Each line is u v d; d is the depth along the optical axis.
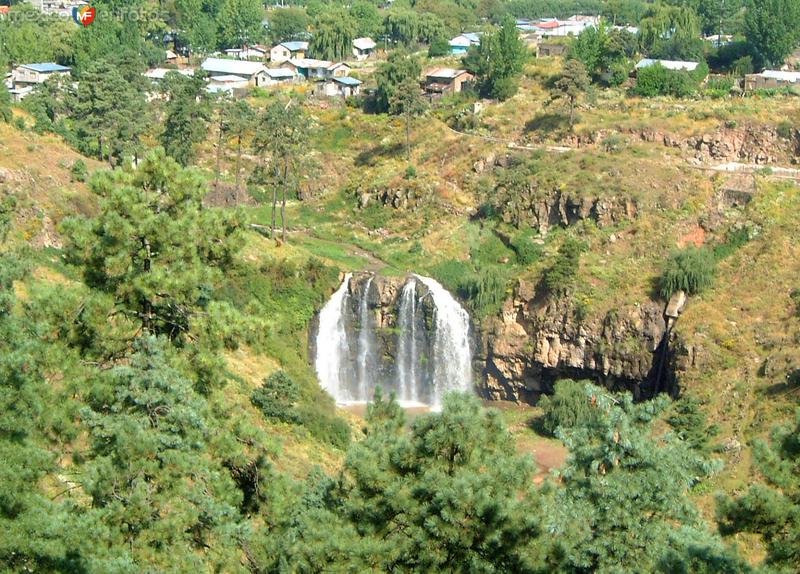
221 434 64.38
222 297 150.25
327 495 61.16
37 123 182.12
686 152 197.12
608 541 53.41
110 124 182.88
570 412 145.62
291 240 184.38
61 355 63.69
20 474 52.25
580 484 55.81
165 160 77.25
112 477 55.56
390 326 170.38
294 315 162.50
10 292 64.69
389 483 55.44
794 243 165.75
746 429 131.12
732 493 104.50
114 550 52.97
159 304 73.81
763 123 196.50
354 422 137.25
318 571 53.44
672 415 132.75
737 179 182.00
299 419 115.38
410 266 181.25
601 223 179.00
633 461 55.28
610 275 167.12
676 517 55.44
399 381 170.50
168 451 57.69
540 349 163.62
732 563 51.44
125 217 72.81
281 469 98.25
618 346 159.00
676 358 150.88
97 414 58.28
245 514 65.69
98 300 68.69
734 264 165.12
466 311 170.50
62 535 50.28
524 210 185.62
